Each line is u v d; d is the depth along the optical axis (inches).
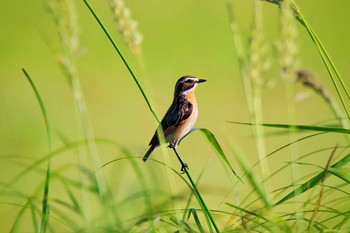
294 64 273.4
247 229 221.6
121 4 256.5
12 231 230.8
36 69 1150.3
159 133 242.5
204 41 1257.4
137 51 259.3
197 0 1355.8
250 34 283.4
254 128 276.5
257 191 235.3
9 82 1095.6
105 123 940.0
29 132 871.7
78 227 244.8
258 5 283.3
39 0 1364.4
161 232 230.2
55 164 763.4
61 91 1054.4
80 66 1161.4
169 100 1042.7
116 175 269.3
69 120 934.4
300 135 808.9
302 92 275.7
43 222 227.9
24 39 1263.5
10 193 253.0
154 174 259.9
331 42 1224.8
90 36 1267.2
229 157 757.9
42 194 254.8
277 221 213.5
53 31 1298.0
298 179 235.0
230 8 298.4
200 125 898.1
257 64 282.4
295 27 273.9
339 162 224.2
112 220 240.5
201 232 217.3
